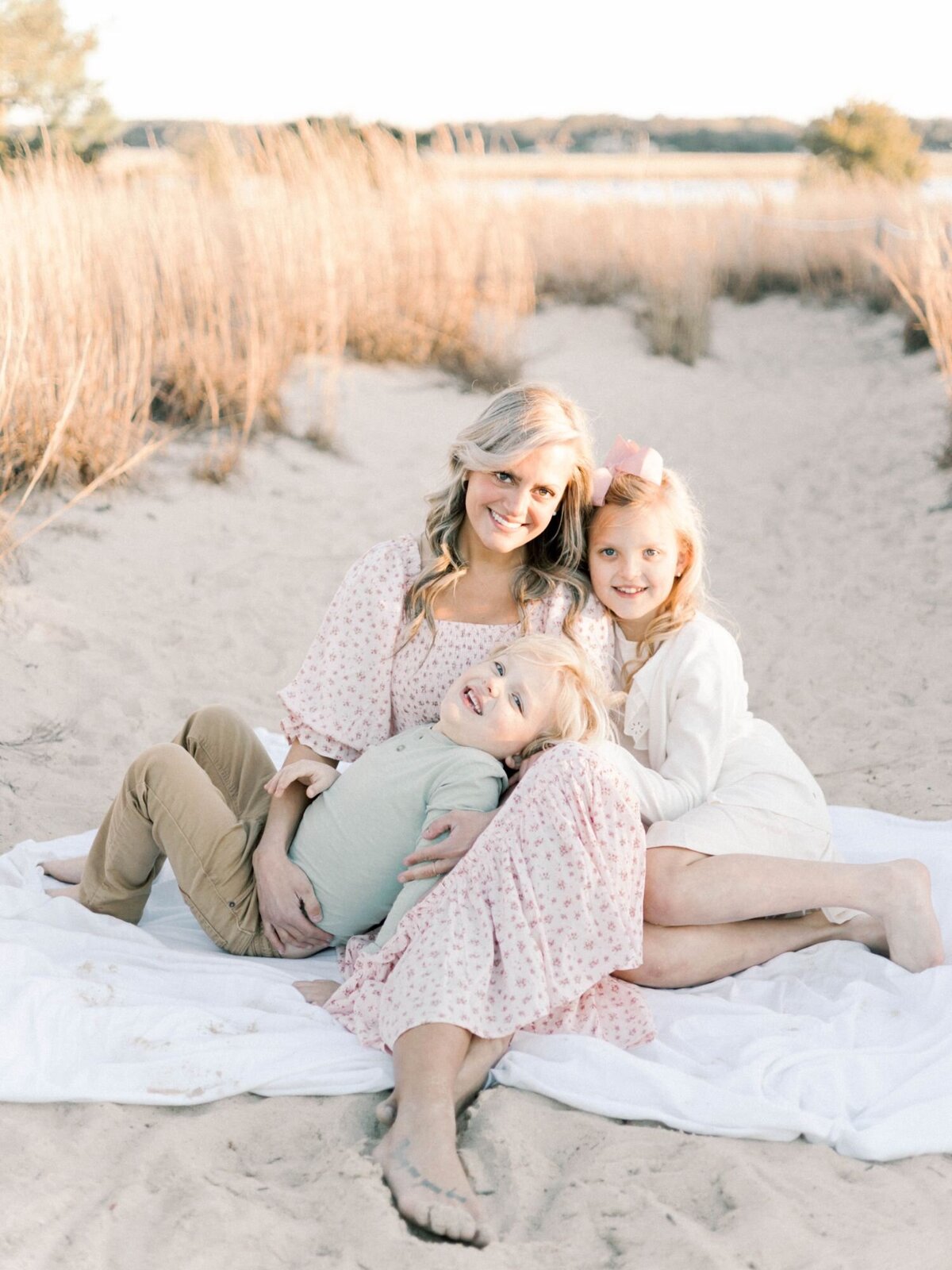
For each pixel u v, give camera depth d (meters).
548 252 12.10
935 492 7.53
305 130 9.41
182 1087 2.26
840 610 6.06
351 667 2.89
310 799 2.88
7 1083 2.21
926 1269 1.88
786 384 10.48
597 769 2.54
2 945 2.54
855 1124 2.26
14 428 5.97
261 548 6.28
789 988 2.72
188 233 7.95
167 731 4.49
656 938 2.75
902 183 16.81
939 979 2.60
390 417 8.48
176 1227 1.90
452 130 10.30
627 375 10.45
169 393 7.40
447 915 2.44
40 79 10.95
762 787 2.91
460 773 2.65
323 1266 1.84
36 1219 1.90
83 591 5.42
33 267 6.25
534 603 2.90
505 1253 1.88
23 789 3.97
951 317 7.68
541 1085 2.32
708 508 7.77
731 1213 1.99
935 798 4.11
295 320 8.37
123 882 2.91
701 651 2.96
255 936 2.83
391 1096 2.26
